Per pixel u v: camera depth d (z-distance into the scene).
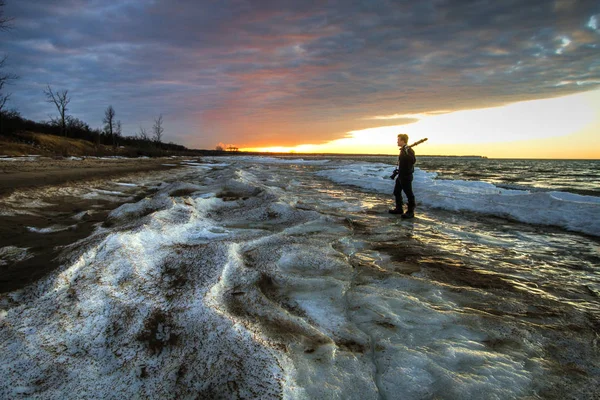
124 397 1.61
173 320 2.23
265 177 17.23
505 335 2.44
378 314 2.69
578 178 22.69
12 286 2.80
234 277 3.17
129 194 9.55
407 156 7.12
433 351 2.20
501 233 5.87
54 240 4.44
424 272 3.84
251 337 2.00
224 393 1.60
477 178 20.48
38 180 10.15
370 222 6.65
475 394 1.82
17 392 1.58
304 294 3.05
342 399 1.72
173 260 3.42
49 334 2.02
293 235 5.14
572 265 4.21
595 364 2.14
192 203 6.69
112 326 2.19
